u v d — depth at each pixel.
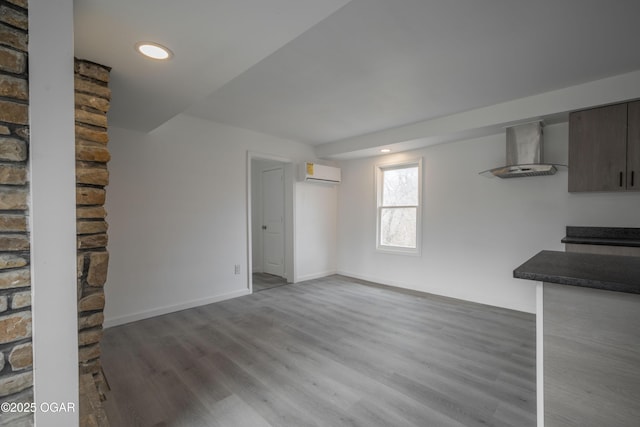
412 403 1.83
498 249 3.71
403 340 2.72
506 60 2.29
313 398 1.88
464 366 2.26
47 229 1.03
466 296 3.99
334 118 3.72
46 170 1.03
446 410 1.76
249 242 4.25
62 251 1.06
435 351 2.51
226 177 4.01
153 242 3.38
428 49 2.14
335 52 2.18
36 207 1.01
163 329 2.99
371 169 5.11
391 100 3.11
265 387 2.00
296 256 4.98
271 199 5.53
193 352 2.50
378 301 3.92
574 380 1.20
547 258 1.56
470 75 2.55
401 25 1.86
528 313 3.46
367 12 1.73
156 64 1.89
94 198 1.78
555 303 1.24
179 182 3.57
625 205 2.89
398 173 4.84
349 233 5.45
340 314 3.42
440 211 4.23
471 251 3.94
